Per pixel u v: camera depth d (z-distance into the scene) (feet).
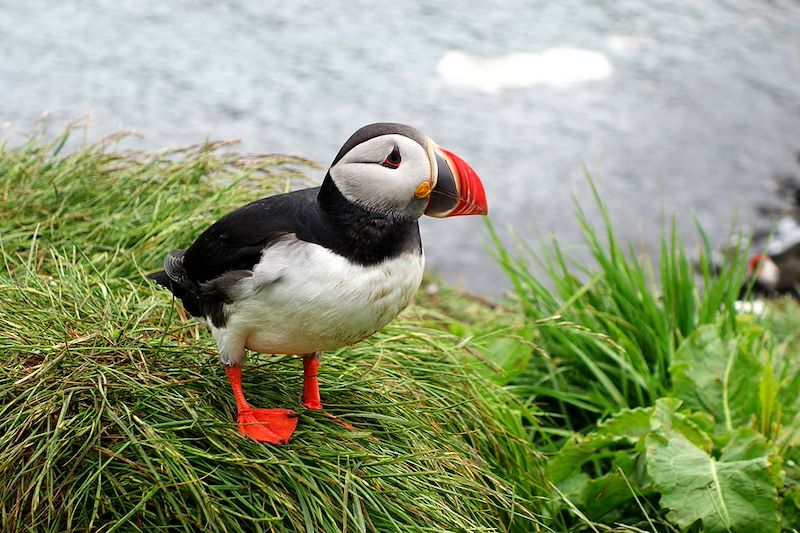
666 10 44.09
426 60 37.32
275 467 9.83
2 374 10.18
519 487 12.14
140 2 39.01
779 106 37.42
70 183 15.20
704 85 37.93
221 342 9.73
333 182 9.03
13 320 10.98
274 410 10.22
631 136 34.22
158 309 12.35
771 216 30.96
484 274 26.13
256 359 11.50
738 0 45.73
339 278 8.94
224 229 9.39
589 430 14.11
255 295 9.09
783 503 11.87
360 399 11.21
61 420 9.46
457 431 12.16
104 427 9.62
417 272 9.49
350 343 9.70
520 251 16.81
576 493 12.29
